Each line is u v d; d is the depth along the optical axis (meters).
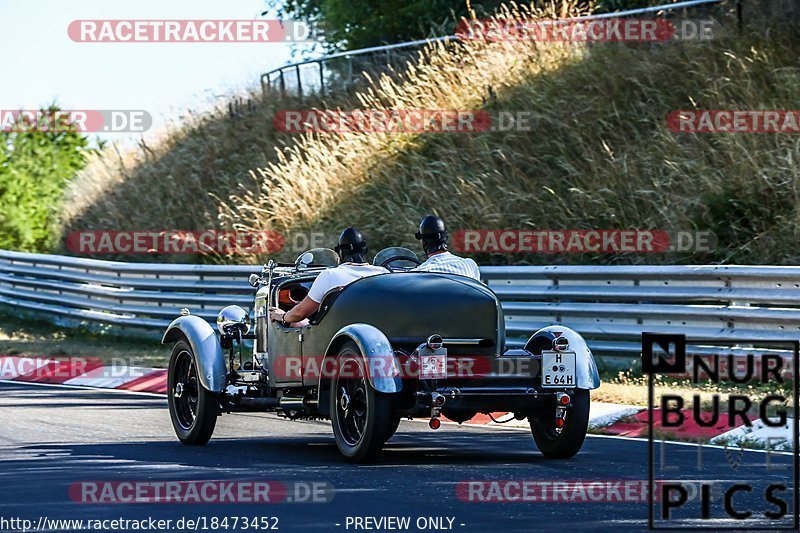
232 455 19.64
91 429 23.12
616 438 21.78
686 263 34.03
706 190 35.47
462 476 17.12
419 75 49.41
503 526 13.42
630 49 43.94
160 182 55.06
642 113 40.72
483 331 18.98
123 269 43.56
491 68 46.81
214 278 40.44
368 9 62.22
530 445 21.05
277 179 48.53
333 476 17.14
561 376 18.45
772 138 36.06
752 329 26.91
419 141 45.72
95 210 57.56
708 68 40.56
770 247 32.34
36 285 48.75
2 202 65.69
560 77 44.22
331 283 19.84
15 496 15.61
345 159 46.75
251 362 22.61
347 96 53.81
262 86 58.19
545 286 32.03
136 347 40.16
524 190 40.31
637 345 29.22
